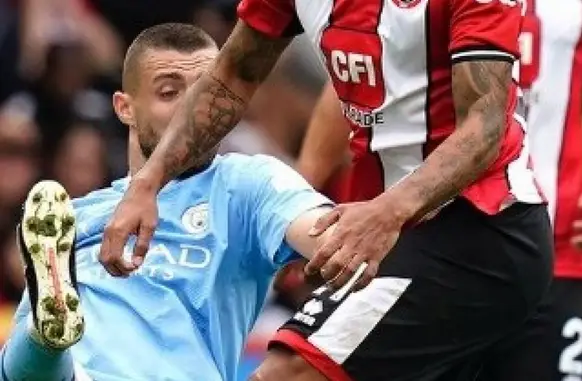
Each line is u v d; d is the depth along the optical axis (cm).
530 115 2028
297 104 3188
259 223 1675
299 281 2452
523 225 1648
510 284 1647
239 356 1712
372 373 1641
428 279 1633
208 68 1694
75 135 2972
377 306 1633
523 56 2022
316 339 1636
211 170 1722
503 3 1524
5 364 1633
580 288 2003
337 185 2438
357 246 1441
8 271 2777
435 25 1569
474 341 1666
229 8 3322
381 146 1633
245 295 1705
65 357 1594
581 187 2028
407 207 1457
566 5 2028
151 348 1653
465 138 1491
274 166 1706
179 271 1678
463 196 1620
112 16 3578
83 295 1688
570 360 1978
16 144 2914
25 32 3425
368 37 1602
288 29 1680
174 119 1681
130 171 1770
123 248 1586
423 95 1597
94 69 3341
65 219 1559
